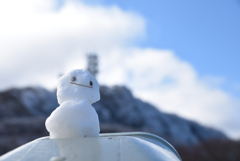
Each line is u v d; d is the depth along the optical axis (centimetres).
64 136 188
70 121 187
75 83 205
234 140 2238
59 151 149
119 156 141
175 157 179
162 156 150
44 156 145
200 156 2055
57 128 188
